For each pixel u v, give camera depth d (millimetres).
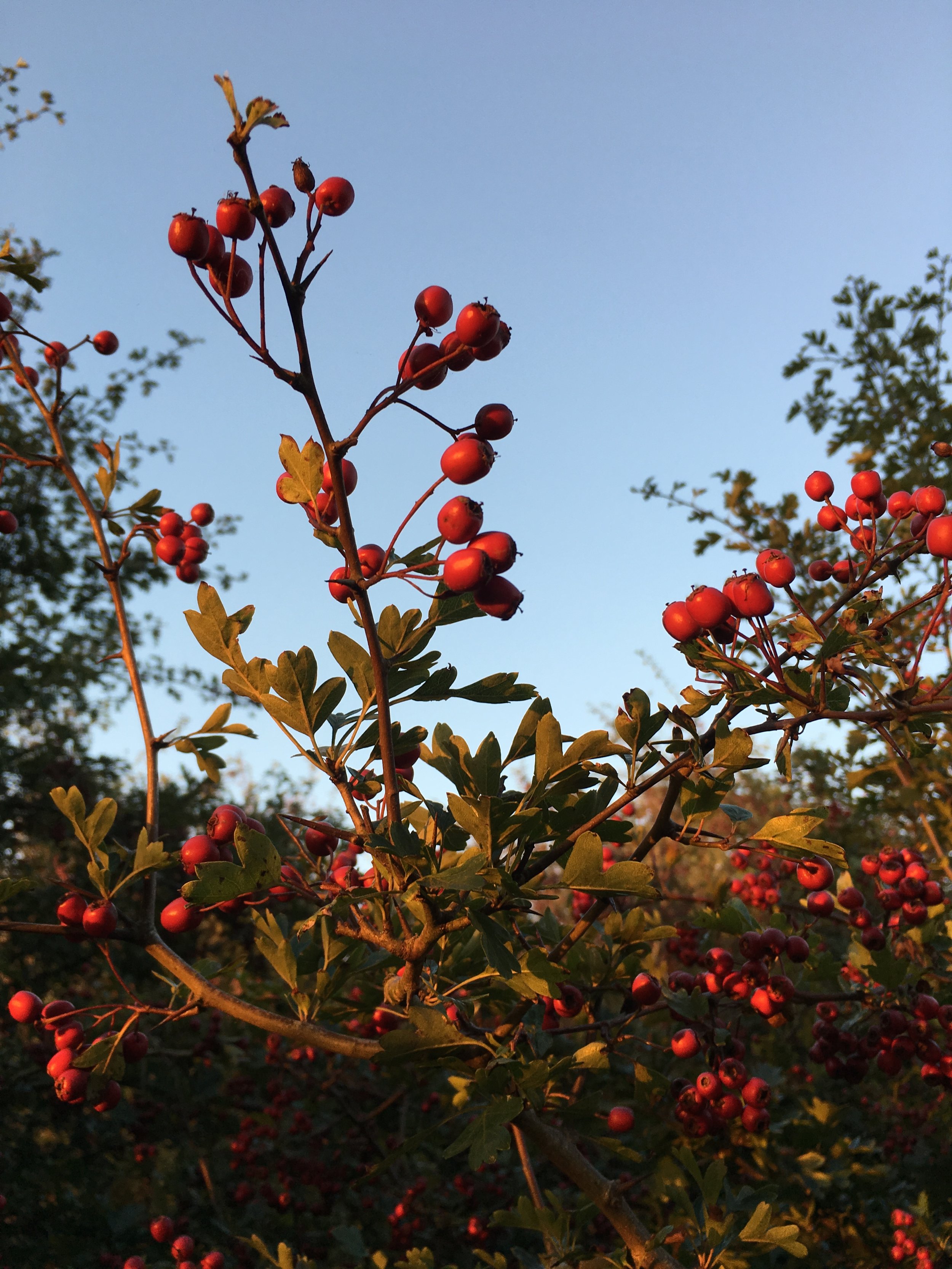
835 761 4895
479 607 1857
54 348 3285
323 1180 4941
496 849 1729
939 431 5555
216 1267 3066
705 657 1763
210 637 1909
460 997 2367
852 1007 3020
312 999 2291
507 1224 2436
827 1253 3527
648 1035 3770
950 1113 4211
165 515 3250
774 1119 3693
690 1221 2445
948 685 1813
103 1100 2205
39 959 7164
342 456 1717
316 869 2449
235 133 1485
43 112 7262
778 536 5195
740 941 2695
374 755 2072
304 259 1636
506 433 1797
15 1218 5043
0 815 8422
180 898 2270
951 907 3176
